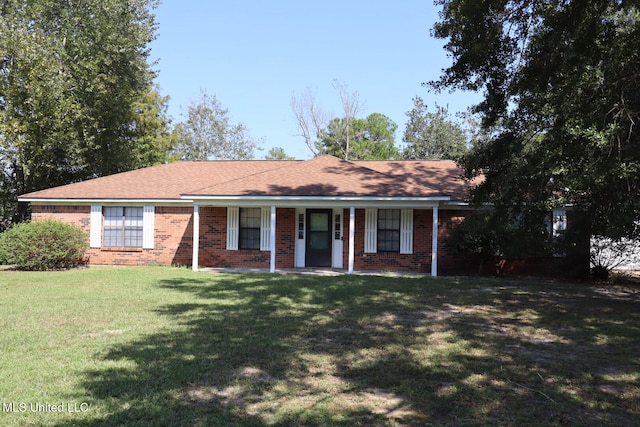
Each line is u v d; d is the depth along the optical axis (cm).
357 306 1039
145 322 854
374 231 1836
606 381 574
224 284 1359
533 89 1058
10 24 2339
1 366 590
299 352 676
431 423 451
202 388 530
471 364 632
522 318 937
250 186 1762
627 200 984
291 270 1778
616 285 1493
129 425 433
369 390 538
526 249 1310
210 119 5244
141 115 3303
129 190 1992
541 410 485
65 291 1207
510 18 1034
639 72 952
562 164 1019
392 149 5450
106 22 2566
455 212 1814
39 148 2430
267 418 455
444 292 1251
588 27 971
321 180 1788
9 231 1739
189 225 1942
